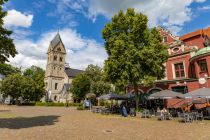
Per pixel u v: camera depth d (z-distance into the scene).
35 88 59.66
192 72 27.95
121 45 23.12
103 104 54.34
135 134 11.39
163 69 26.28
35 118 19.28
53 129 12.65
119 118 20.73
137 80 23.00
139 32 24.17
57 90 82.94
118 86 24.22
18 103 56.44
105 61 25.34
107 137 10.41
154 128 13.80
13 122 15.91
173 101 29.27
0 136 10.11
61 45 88.12
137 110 25.12
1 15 13.41
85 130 12.55
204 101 23.88
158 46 24.36
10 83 55.25
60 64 86.44
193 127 14.41
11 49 14.06
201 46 30.61
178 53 30.03
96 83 53.28
